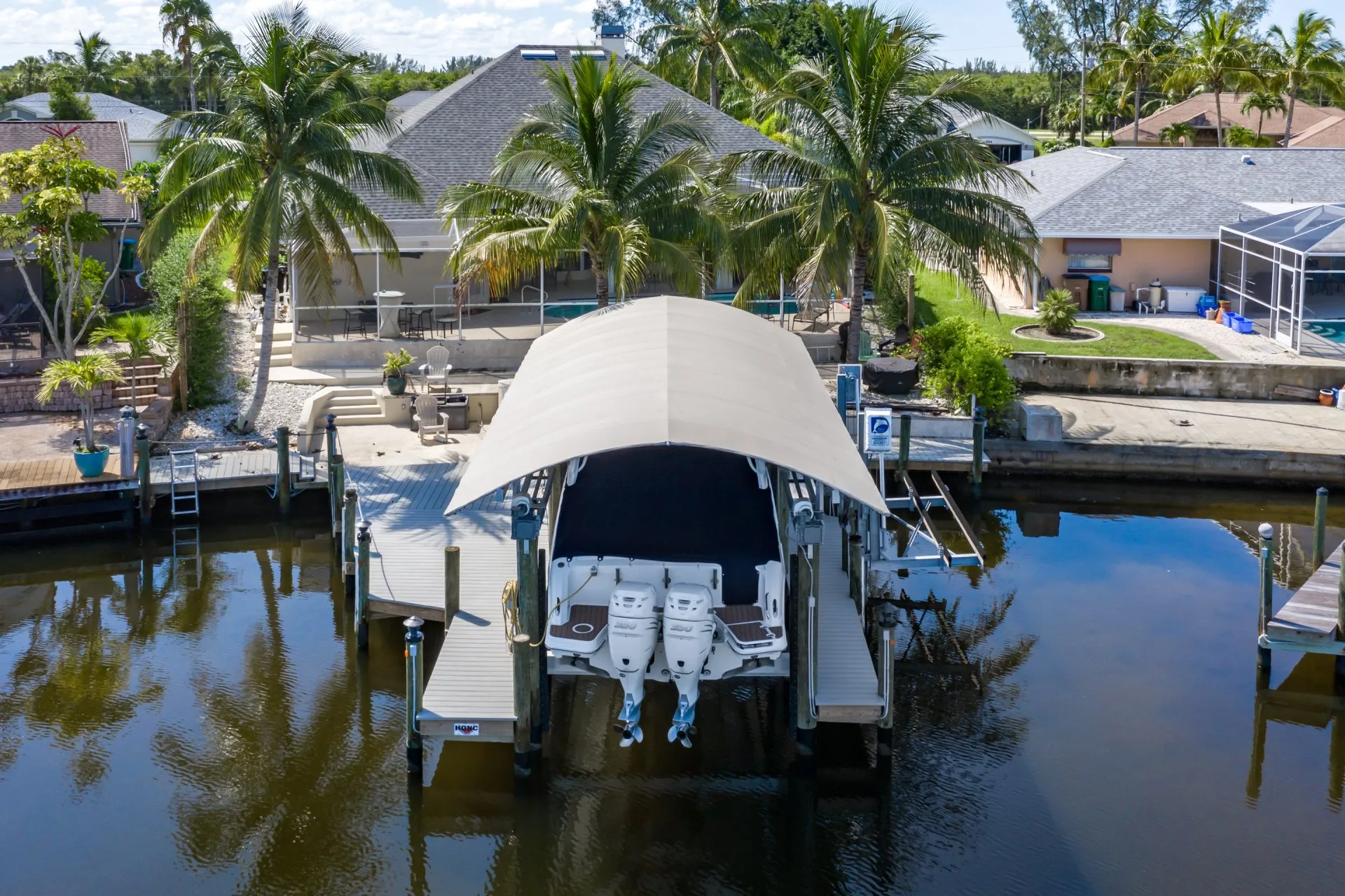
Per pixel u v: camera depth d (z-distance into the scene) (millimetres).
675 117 25688
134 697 16422
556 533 14195
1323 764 14594
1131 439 26266
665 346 15023
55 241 26312
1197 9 91500
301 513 23547
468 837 13156
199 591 20281
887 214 23750
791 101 24922
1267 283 36781
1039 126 110812
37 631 18656
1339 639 16266
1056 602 19688
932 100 24781
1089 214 38469
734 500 14648
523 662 13664
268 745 15094
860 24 24641
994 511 24547
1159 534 23109
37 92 92125
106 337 28000
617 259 23250
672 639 12578
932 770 14414
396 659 17547
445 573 17500
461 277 25188
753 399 13773
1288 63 61656
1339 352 32000
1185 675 16953
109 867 12641
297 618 19141
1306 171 41750
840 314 35219
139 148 62031
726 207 26469
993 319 36594
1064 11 94312
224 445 25438
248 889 12266
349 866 12648
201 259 25156
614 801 13805
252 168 24547
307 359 30031
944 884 12273
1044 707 16000
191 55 81875
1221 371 29844
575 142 25734
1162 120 75375
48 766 14633
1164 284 39000
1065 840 12992
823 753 14805
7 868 12602
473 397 27312
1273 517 24156
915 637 18344
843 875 12438
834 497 20625
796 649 13945
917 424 26312
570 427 12773
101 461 22562
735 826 13320
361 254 32094
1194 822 13344
